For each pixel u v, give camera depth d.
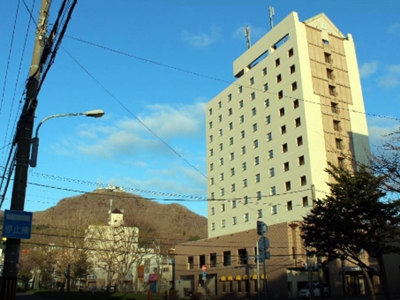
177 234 118.69
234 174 70.56
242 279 58.28
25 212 12.12
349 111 61.12
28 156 12.63
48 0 12.90
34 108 12.41
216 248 66.06
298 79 59.16
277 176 60.47
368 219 23.53
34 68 12.47
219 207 73.12
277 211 59.25
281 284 51.06
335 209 24.52
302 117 57.28
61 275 69.75
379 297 43.34
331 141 57.50
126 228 64.38
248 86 69.38
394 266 51.41
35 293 61.38
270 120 63.94
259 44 69.38
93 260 78.62
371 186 23.25
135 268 76.75
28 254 77.94
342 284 45.16
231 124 73.94
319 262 33.84
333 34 64.88
